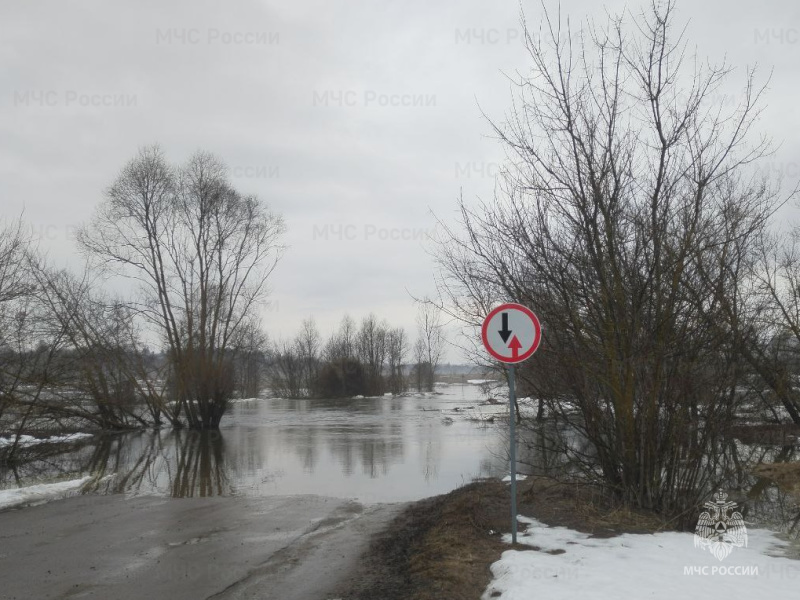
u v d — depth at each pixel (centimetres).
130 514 1078
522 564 629
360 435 2523
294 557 786
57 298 2589
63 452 2145
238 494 1274
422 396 6819
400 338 7594
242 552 813
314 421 3384
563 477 1096
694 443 857
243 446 2216
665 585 567
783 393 1298
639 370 862
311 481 1428
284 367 7800
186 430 3005
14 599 637
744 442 1330
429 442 2216
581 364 876
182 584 678
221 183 3134
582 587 562
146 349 3238
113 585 677
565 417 945
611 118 864
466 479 1419
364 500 1188
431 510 1027
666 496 857
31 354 2094
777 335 1491
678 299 849
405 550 795
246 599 628
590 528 789
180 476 1550
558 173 885
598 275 856
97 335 2841
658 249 838
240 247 3206
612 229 855
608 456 909
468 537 760
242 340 3494
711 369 861
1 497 1208
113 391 2984
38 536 915
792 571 611
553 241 891
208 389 3058
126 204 3027
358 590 641
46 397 2392
